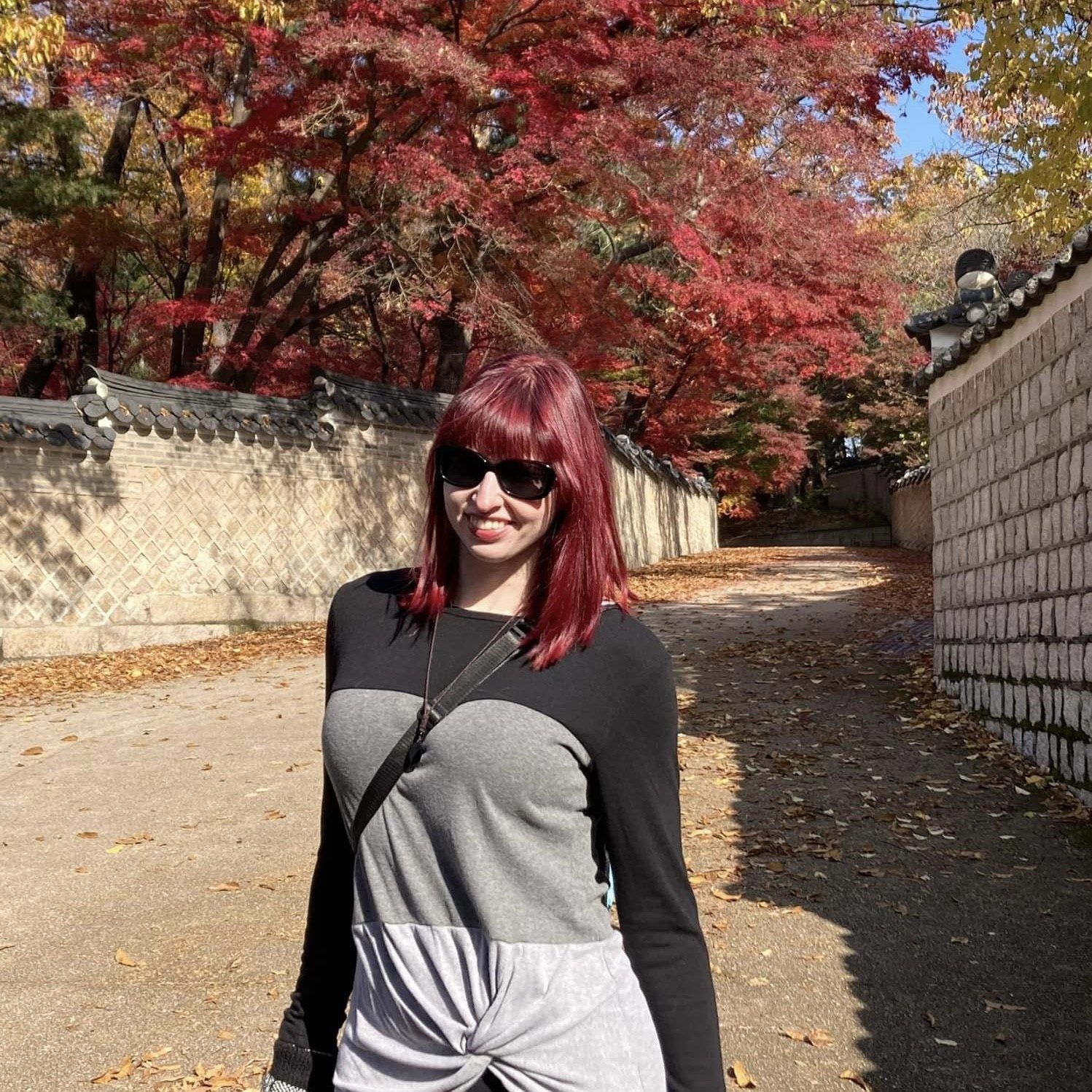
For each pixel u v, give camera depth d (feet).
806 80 46.52
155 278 69.62
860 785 20.62
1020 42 28.99
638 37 46.75
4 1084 10.68
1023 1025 11.43
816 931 13.94
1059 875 15.67
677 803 4.88
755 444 120.26
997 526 24.11
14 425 40.88
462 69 39.47
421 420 53.57
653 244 55.88
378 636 5.04
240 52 53.47
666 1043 4.63
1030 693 21.80
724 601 51.03
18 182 44.88
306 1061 5.17
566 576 4.80
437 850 4.64
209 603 45.83
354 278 50.24
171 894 15.84
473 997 4.54
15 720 29.32
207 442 46.32
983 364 25.21
